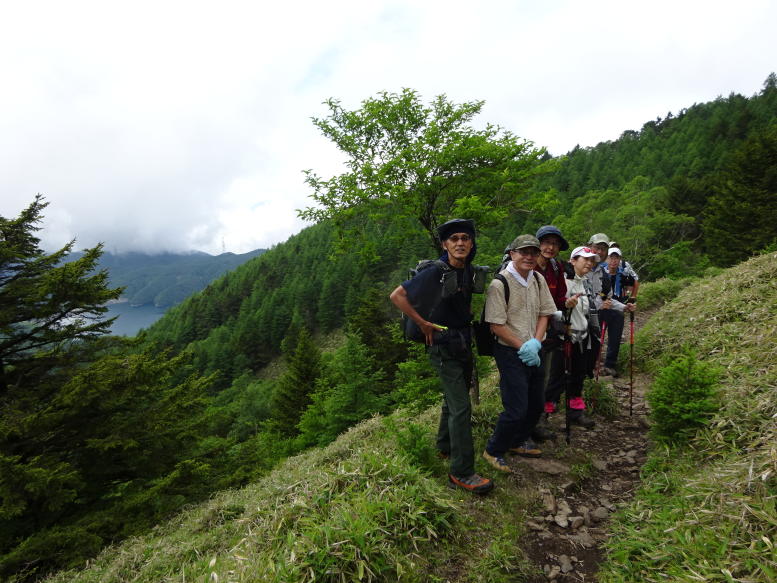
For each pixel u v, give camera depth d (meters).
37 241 9.31
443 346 2.87
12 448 7.60
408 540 2.37
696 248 31.22
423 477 2.89
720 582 1.79
